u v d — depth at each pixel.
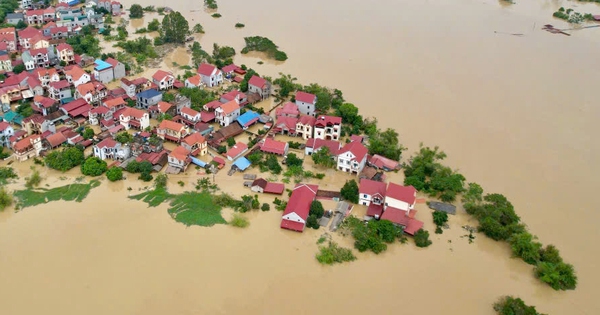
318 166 123.31
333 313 83.88
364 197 108.75
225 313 82.88
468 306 87.25
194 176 117.38
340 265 94.00
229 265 92.38
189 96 146.75
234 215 103.88
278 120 137.50
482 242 101.94
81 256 93.38
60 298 84.75
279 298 86.19
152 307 83.50
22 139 120.94
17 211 104.31
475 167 126.00
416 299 87.75
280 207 107.44
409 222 103.38
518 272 95.38
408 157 128.50
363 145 126.94
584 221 109.31
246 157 123.19
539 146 137.38
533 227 106.62
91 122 135.62
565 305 88.62
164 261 92.75
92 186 112.81
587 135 144.12
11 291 85.81
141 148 122.69
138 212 105.31
